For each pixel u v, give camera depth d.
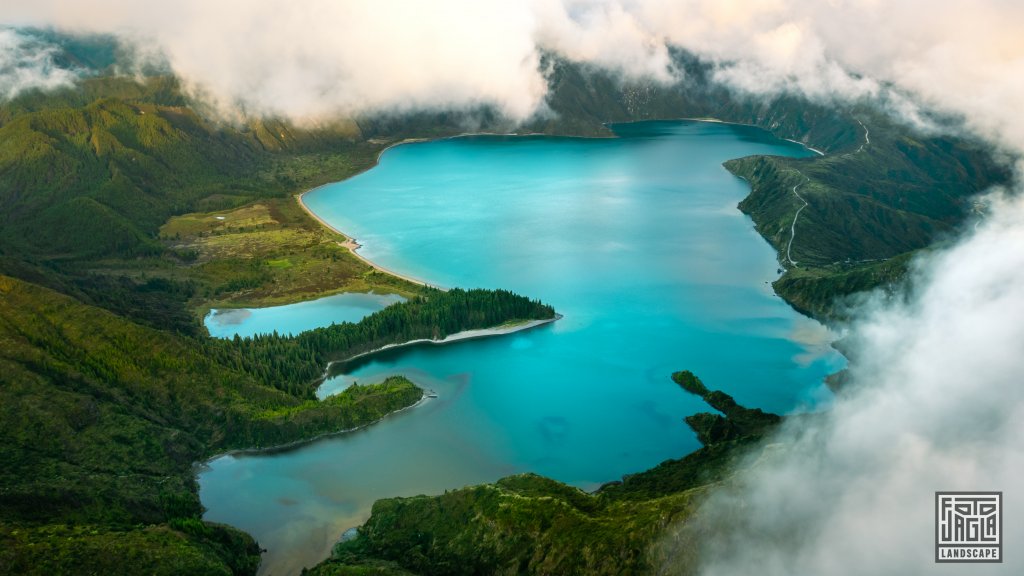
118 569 192.38
